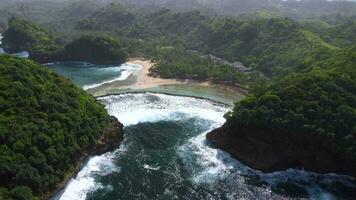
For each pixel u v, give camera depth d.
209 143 89.69
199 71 148.12
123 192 70.12
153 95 125.44
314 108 79.19
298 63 137.75
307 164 78.31
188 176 75.94
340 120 76.00
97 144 83.94
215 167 79.75
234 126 85.12
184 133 95.62
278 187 73.12
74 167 75.94
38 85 83.50
